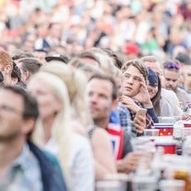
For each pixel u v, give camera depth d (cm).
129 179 1165
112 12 4847
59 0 4841
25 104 1073
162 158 1280
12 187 1059
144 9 4934
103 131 1259
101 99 1280
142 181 1153
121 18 4700
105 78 1288
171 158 1295
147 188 1152
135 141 1400
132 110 1634
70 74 1254
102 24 4547
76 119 1252
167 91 2058
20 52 2517
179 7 5053
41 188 1067
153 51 4353
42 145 1150
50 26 3916
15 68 1934
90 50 1703
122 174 1230
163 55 3950
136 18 4731
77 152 1173
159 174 1207
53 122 1185
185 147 1399
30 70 1944
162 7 4969
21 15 4681
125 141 1334
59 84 1187
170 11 4969
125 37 4544
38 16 4675
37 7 4781
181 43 4688
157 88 1903
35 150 1082
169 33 4734
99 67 1473
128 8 4881
